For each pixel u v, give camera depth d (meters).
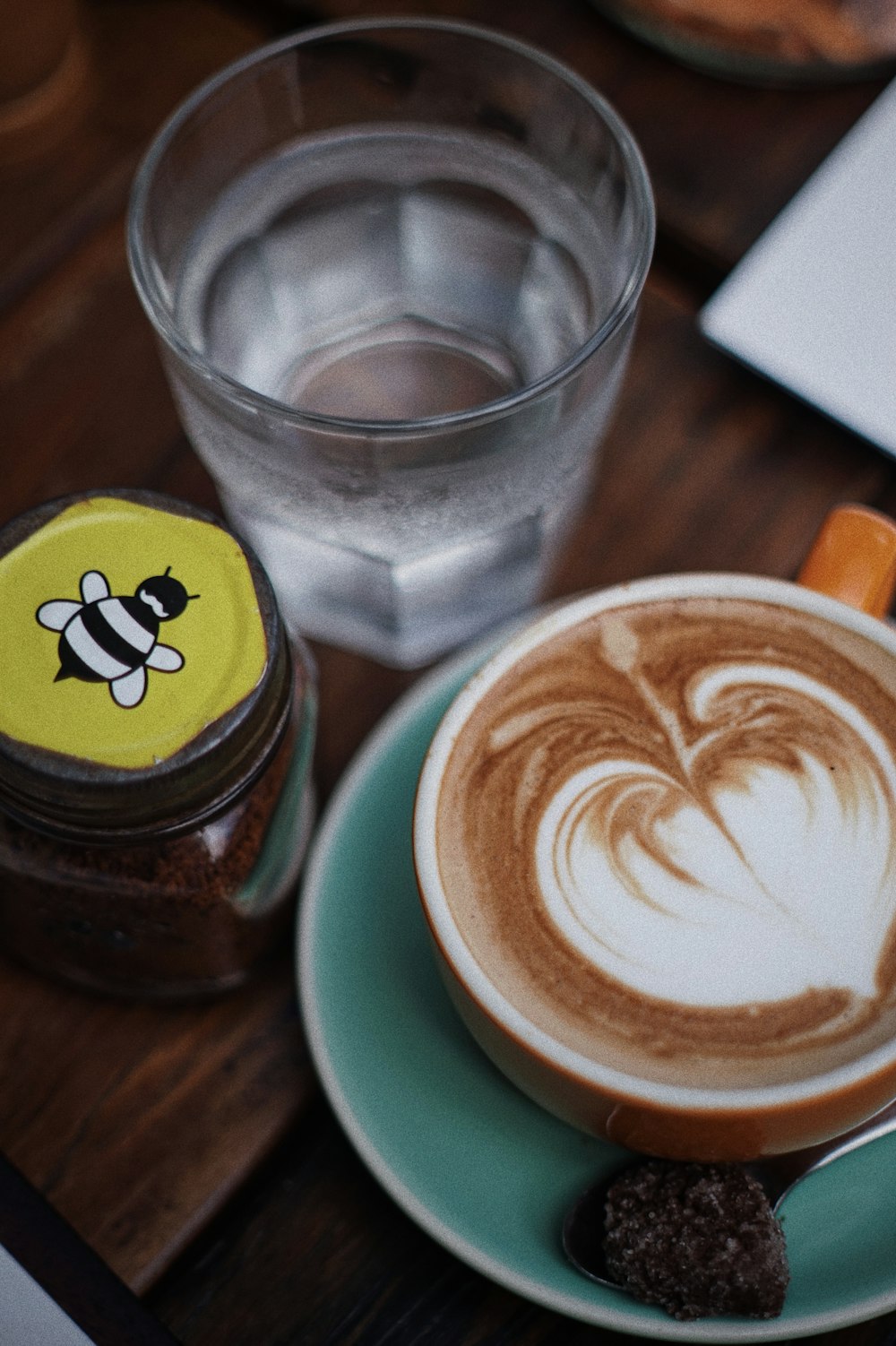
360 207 0.36
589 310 0.34
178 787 0.26
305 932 0.31
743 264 0.35
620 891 0.29
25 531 0.28
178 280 0.34
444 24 0.33
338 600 0.35
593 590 0.35
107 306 0.37
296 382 0.35
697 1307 0.28
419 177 0.36
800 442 0.36
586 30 0.39
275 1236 0.31
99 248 0.37
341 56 0.34
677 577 0.31
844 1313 0.27
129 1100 0.31
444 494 0.31
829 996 0.28
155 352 0.36
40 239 0.37
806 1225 0.29
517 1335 0.30
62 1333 0.29
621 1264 0.28
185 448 0.36
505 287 0.35
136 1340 0.29
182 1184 0.31
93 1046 0.32
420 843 0.28
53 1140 0.31
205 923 0.30
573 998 0.28
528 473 0.32
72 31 0.37
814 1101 0.26
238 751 0.27
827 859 0.29
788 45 0.37
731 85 0.38
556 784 0.30
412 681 0.35
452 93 0.34
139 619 0.27
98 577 0.27
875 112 0.36
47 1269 0.30
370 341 0.36
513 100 0.34
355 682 0.35
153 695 0.26
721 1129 0.27
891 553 0.31
